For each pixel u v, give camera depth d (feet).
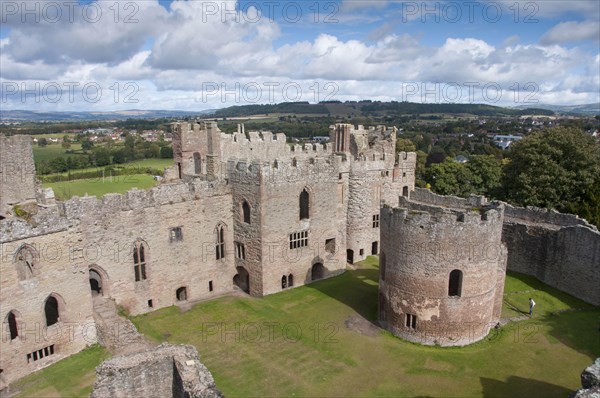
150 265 142.41
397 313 125.39
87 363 111.24
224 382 106.01
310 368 112.16
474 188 290.97
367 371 110.63
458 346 120.98
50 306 129.29
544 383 105.09
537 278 173.78
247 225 156.04
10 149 131.44
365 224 189.67
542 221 180.96
